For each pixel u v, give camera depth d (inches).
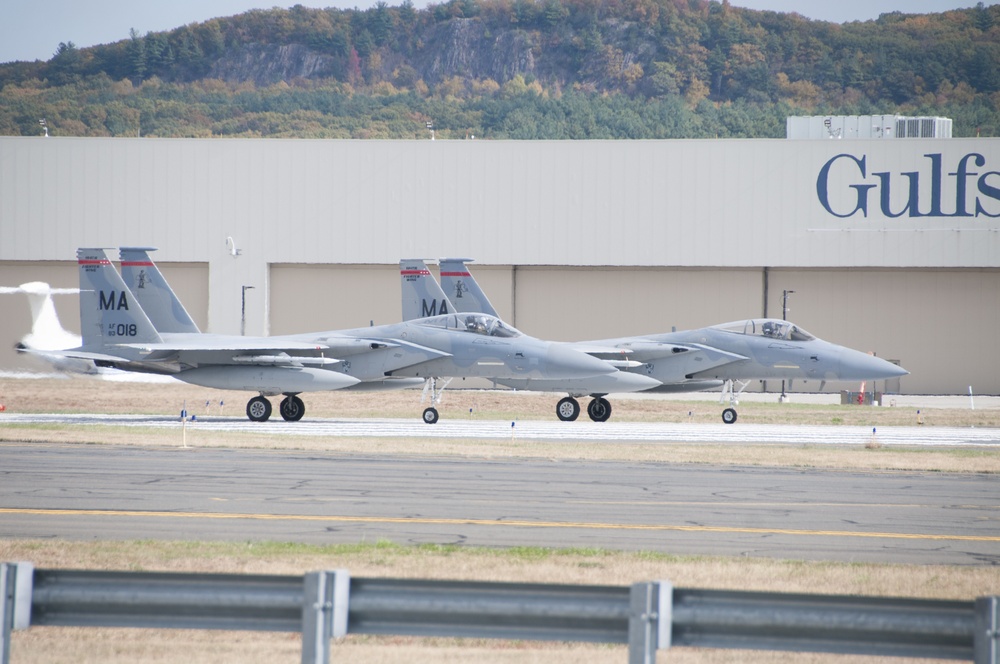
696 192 7716.5
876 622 948.0
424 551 1798.7
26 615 997.2
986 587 1605.6
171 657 1224.2
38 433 3828.7
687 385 5315.0
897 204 7628.0
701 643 971.9
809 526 2140.7
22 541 1843.0
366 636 1349.7
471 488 2573.8
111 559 1699.1
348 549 1806.1
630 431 4414.4
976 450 3686.0
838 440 4069.9
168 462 3031.5
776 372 5054.1
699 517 2218.3
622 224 7760.8
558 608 975.0
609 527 2085.4
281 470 2876.5
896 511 2340.1
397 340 4926.2
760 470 3016.7
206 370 4909.0
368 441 3698.3
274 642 1311.5
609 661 1237.7
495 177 7829.7
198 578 997.2
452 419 5393.7
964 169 7568.9
